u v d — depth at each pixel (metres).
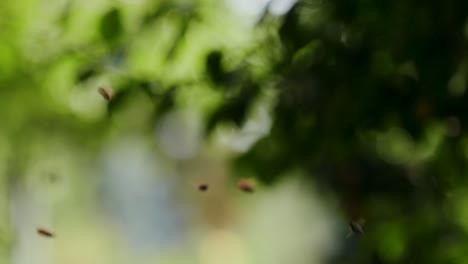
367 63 2.60
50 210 7.25
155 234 12.01
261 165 2.65
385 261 2.96
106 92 2.58
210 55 2.59
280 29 2.56
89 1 2.76
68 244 10.73
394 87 2.61
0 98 3.29
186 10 2.68
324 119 2.61
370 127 2.63
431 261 2.86
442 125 2.70
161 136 2.75
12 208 4.15
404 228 2.87
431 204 2.88
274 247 10.18
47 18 3.04
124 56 2.69
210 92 2.64
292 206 8.70
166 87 2.62
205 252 10.88
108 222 11.41
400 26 2.57
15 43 2.94
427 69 2.59
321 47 2.60
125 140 4.05
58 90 3.11
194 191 9.66
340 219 3.47
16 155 3.93
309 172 3.17
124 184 11.11
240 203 9.90
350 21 2.57
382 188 2.96
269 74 2.61
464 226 2.90
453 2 2.55
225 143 2.68
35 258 6.71
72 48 2.71
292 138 2.63
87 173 7.25
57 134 3.79
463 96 2.62
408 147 2.83
